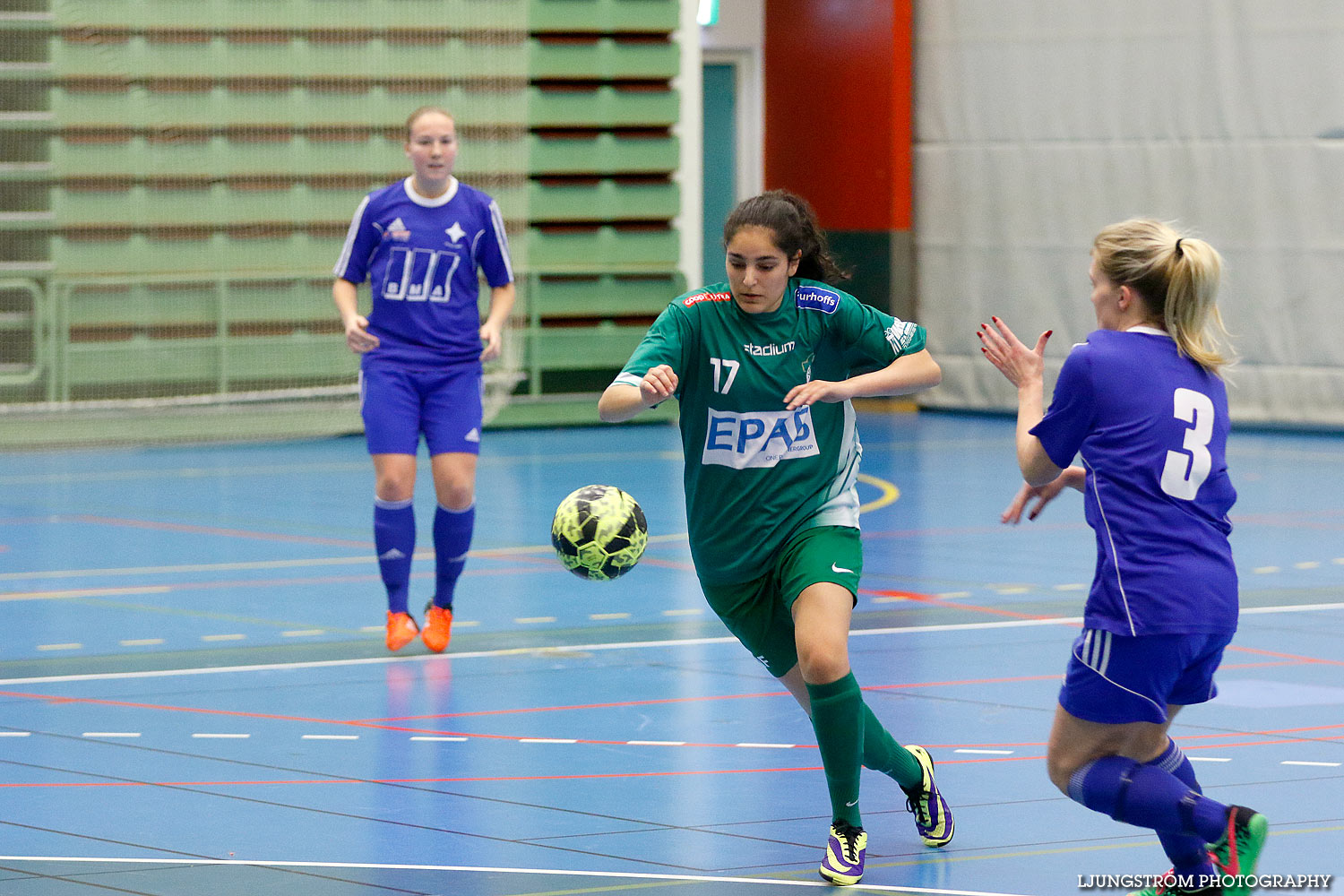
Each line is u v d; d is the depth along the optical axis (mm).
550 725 18484
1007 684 20406
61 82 49531
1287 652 22219
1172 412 11922
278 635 23859
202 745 17594
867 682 20516
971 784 16000
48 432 49719
